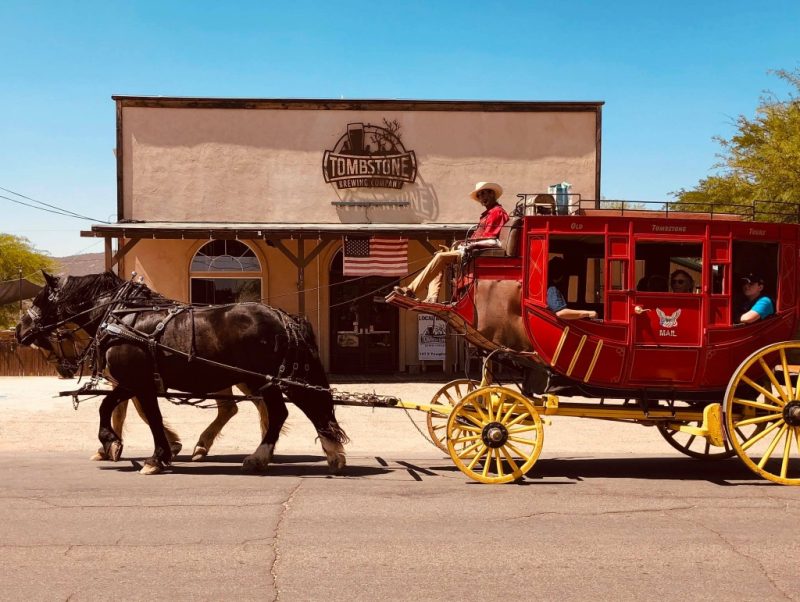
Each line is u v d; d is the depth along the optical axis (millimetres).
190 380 8695
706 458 9844
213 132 20797
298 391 8711
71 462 9391
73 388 17234
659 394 8648
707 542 6051
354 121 21031
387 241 18859
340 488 7871
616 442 11594
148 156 20672
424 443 11328
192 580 5094
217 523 6453
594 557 5660
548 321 8305
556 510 7027
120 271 20500
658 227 8398
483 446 8375
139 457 9766
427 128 21141
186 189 20766
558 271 9148
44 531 6195
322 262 21438
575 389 8578
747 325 8492
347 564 5445
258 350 8625
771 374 8430
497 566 5438
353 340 21562
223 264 21438
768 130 27891
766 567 5473
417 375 20781
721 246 8453
